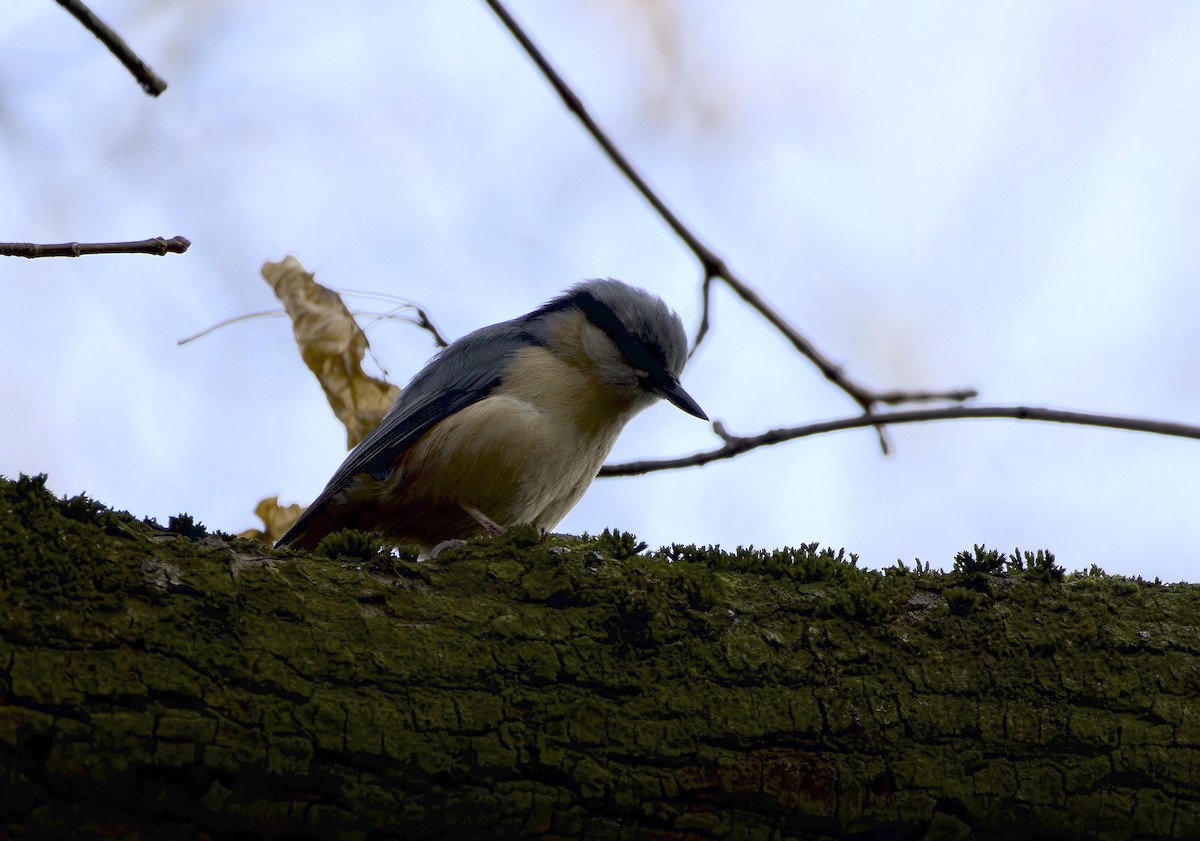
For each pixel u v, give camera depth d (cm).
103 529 514
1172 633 571
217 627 503
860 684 545
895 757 533
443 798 502
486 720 512
